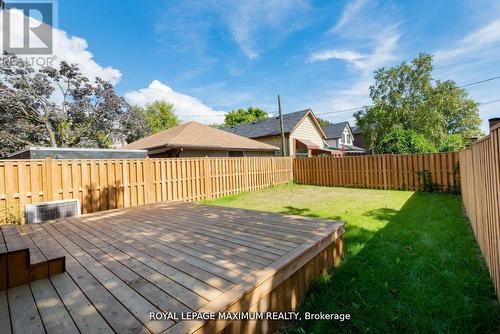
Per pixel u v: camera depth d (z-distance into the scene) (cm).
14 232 277
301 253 239
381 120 2198
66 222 394
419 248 335
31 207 471
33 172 517
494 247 230
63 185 556
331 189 1027
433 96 1997
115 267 219
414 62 2058
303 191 988
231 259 229
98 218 420
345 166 1098
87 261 235
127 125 2125
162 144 1032
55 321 145
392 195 810
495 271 227
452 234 385
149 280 193
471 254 311
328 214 548
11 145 1584
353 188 1042
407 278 260
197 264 221
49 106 1739
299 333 194
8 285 186
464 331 184
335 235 314
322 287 255
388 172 966
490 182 242
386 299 227
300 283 239
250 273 199
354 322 199
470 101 2642
